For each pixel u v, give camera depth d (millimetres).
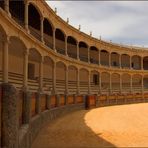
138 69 58250
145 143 12883
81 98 35688
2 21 18016
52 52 31297
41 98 19203
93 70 46125
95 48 51594
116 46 52594
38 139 13875
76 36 40781
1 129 8039
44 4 27922
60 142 13109
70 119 23031
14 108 8453
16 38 21453
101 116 25578
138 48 56875
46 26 34875
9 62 29641
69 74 44188
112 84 55531
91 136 14672
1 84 8180
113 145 12445
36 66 35531
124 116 25531
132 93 51969
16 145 8734
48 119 20703
